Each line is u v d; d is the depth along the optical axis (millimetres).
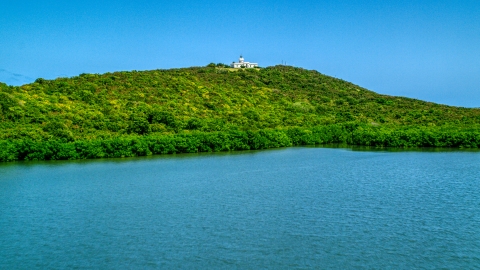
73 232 40531
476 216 43531
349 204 49219
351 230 39531
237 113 136375
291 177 69188
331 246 35562
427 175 68750
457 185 59625
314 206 48531
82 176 72688
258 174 73125
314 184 62344
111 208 49406
